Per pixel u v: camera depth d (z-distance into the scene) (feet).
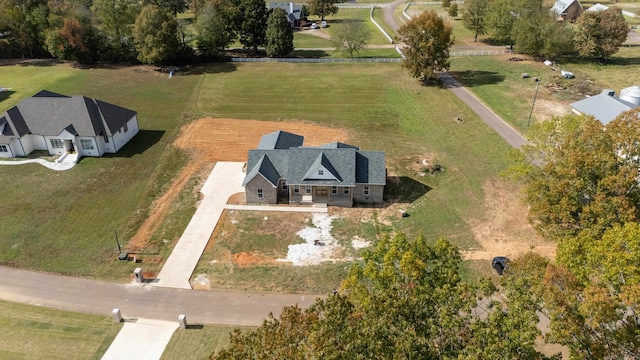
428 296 85.61
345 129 239.91
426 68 287.28
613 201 121.08
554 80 290.35
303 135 233.76
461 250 152.66
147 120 252.42
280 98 278.87
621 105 209.87
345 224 168.96
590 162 127.75
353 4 565.94
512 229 161.99
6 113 211.41
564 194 133.69
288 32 343.46
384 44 388.16
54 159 212.23
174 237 163.12
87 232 165.48
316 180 176.04
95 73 316.60
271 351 74.43
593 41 308.19
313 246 157.79
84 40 322.96
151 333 123.65
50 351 117.80
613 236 96.68
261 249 157.07
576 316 83.66
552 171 138.21
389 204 180.34
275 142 195.42
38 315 129.80
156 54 312.91
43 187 191.11
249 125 245.86
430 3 556.51
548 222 138.10
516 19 338.54
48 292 138.62
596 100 221.66
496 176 192.54
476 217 169.17
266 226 168.35
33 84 294.66
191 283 142.61
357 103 270.05
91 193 187.73
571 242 102.94
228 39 350.64
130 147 224.33
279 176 181.57
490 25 355.77
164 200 183.83
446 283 88.33
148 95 282.56
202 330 124.67
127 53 336.49
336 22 479.41
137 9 336.90
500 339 77.71
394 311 82.89
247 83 302.25
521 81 292.61
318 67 330.54
